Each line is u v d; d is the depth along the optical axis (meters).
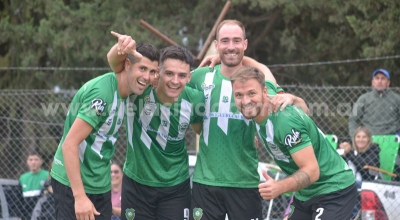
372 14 20.19
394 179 12.73
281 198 13.06
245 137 9.41
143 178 9.52
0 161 16.61
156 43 21.38
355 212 12.25
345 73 22.47
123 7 22.53
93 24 22.38
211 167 9.48
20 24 24.83
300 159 8.43
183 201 9.68
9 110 16.77
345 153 12.80
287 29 22.39
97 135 8.80
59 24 22.58
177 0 23.03
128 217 9.71
